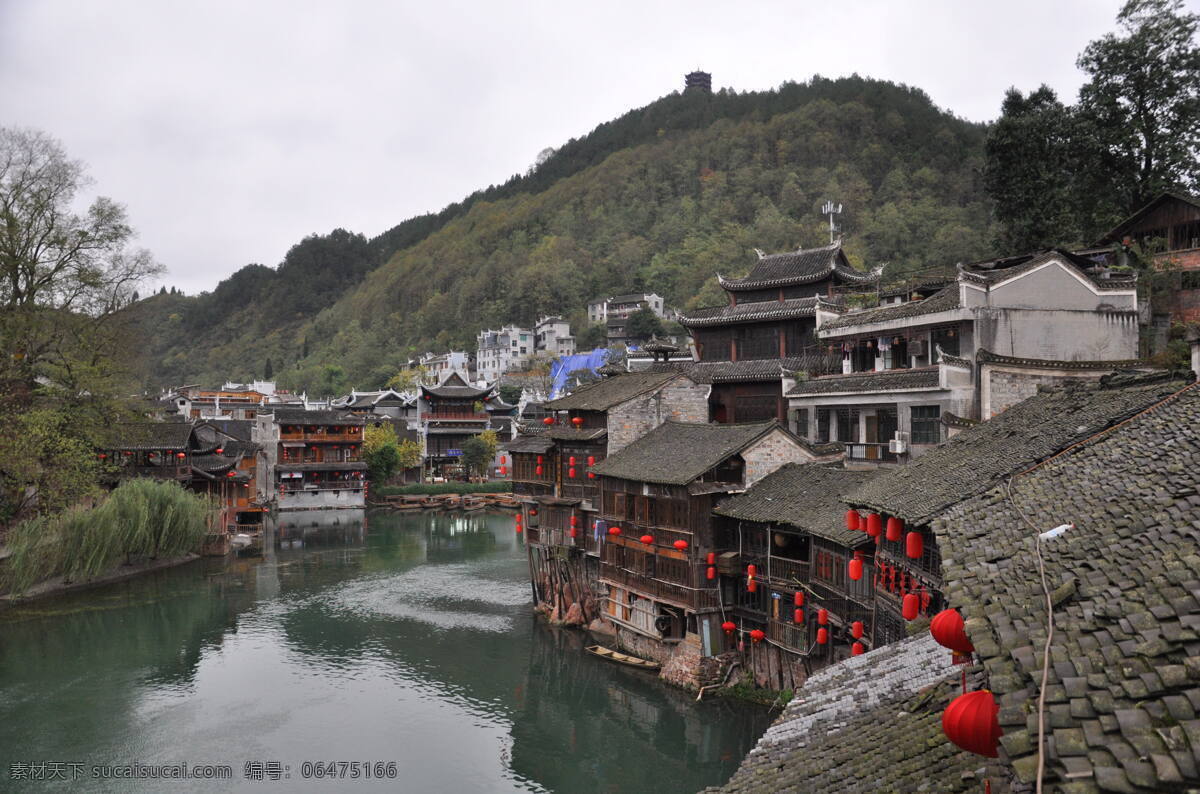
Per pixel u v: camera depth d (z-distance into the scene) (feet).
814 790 37.81
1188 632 22.24
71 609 151.94
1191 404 41.34
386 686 117.70
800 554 100.99
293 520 278.05
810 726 47.62
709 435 120.26
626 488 122.31
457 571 192.95
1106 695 21.48
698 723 101.35
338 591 172.76
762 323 169.78
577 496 143.23
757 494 107.55
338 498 306.96
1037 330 115.75
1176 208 132.77
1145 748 19.33
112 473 202.90
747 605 108.27
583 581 143.84
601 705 110.42
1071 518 33.81
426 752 96.94
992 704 26.73
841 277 164.55
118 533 167.02
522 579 184.14
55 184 172.65
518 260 606.96
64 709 106.22
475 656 130.31
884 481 68.18
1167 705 20.29
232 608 157.99
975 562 33.60
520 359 483.10
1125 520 30.94
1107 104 155.33
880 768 36.65
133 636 137.80
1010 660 25.08
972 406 110.42
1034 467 43.24
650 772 92.12
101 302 180.14
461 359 483.10
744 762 46.50
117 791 85.56
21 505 164.04
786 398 152.87
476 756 96.12
